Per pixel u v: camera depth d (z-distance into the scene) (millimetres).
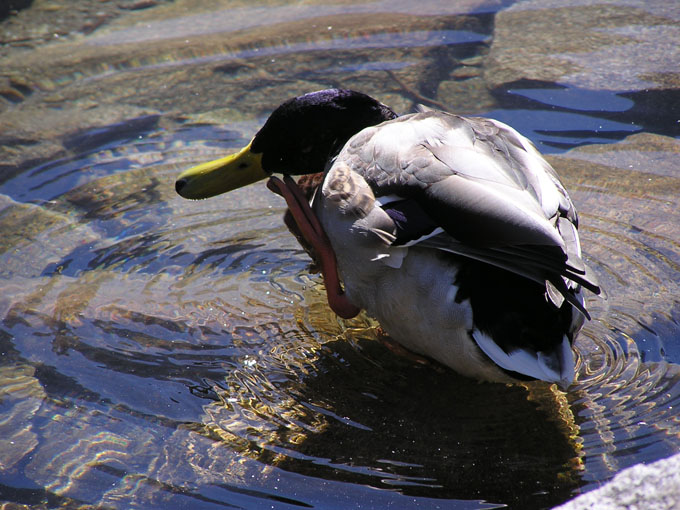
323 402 6160
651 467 5055
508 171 5848
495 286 5695
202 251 8219
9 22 13984
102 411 6086
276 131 7492
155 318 7203
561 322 5750
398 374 6484
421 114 6570
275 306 7387
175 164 9672
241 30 13258
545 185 5895
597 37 12164
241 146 9969
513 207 5383
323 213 6332
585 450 5535
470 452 5594
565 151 9438
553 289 5461
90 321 7148
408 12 13469
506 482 5305
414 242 5688
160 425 5930
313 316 7254
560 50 11820
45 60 12578
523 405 6039
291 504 5168
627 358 6445
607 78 10961
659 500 4820
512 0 13734
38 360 6664
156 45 12875
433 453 5590
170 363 6625
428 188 5770
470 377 6328
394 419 5953
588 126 9922
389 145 6137
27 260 8023
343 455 5594
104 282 7699
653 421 5746
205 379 6441
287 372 6523
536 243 5227
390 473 5414
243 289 7633
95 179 9430
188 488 5336
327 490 5270
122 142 10211
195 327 7090
